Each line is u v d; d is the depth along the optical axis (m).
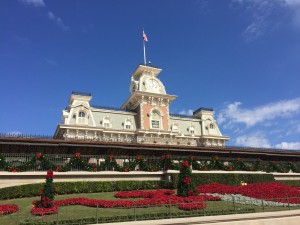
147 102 58.25
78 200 19.25
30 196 21.83
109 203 18.23
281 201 21.77
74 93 53.50
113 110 57.00
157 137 54.72
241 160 32.53
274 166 34.25
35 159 23.67
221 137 63.12
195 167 29.33
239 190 25.53
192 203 17.88
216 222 15.67
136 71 62.62
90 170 25.17
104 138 52.31
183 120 63.34
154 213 16.19
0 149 24.34
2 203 19.42
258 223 16.78
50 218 15.29
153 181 26.31
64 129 49.25
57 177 24.02
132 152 28.41
